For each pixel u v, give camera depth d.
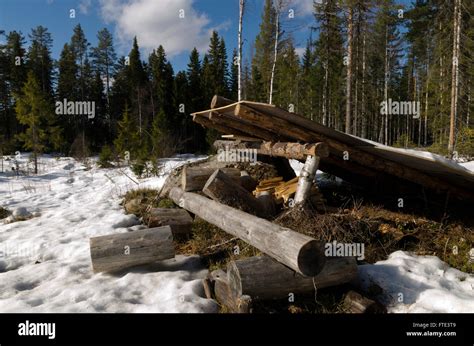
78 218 7.35
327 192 6.86
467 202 5.50
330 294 3.50
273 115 4.50
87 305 3.48
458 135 15.09
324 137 4.75
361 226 4.59
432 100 22.14
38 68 38.94
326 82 24.77
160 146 22.95
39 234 6.24
